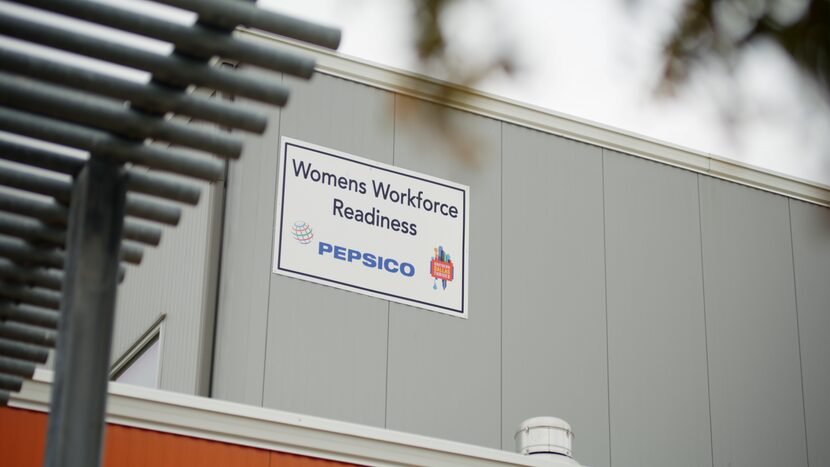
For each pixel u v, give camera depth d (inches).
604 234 957.8
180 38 191.8
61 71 194.4
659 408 935.0
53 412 193.9
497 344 884.0
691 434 941.2
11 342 279.4
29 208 232.5
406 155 889.5
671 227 992.9
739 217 1026.7
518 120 949.8
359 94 885.2
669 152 1009.5
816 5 101.2
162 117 206.7
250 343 795.4
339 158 864.3
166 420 555.8
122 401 549.0
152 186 217.0
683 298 976.9
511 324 894.4
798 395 1002.7
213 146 209.9
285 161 846.5
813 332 1025.5
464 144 105.4
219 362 780.0
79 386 194.1
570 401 897.5
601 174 974.4
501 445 857.5
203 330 783.1
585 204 957.2
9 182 225.5
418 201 885.8
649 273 968.9
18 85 200.2
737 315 997.8
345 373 821.2
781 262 1032.8
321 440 591.8
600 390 913.5
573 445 889.5
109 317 201.9
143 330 851.4
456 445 630.5
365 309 844.6
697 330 974.4
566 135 966.4
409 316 858.1
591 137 976.9
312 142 858.1
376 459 604.7
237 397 779.4
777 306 1018.1
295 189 844.6
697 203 1011.3
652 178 997.2
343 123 871.7
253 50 195.8
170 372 800.9
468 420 852.6
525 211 928.9
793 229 1048.2
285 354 805.2
